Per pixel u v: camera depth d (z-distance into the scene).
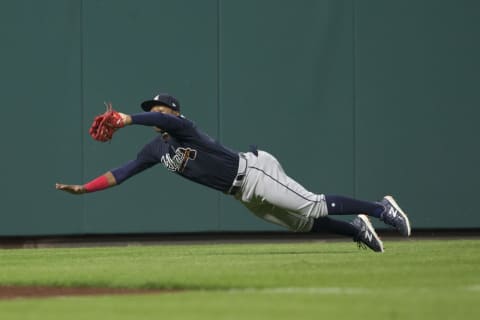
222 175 24.47
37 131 35.62
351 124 37.97
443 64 38.88
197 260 26.55
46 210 35.81
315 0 37.72
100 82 36.06
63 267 24.64
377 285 18.56
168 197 36.78
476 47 39.22
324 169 37.78
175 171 24.89
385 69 38.31
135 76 36.34
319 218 26.41
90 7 35.97
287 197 24.72
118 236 37.25
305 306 15.35
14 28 35.44
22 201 35.59
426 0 38.69
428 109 38.72
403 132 38.47
